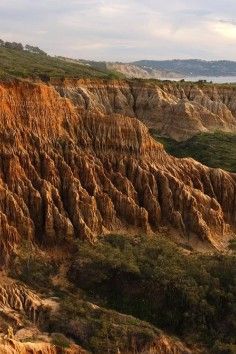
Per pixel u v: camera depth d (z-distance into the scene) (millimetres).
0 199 71375
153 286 67312
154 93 166125
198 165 96688
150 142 92125
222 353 59562
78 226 75438
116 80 168000
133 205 82125
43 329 58750
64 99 88250
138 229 81812
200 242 83062
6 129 77688
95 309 62656
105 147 88438
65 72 187500
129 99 165375
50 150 81438
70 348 55625
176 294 66312
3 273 66625
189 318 64188
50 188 76375
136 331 58875
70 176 79188
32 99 82562
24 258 69000
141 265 70562
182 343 61531
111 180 85375
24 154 77375
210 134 145000
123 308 66375
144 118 160875
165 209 85688
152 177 86812
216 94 181875
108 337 57812
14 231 70188
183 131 151750
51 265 71188
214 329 63688
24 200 74312
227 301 66062
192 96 177500
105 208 80188
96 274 69188
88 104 148000
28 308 60531
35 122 82062
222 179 95000
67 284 68875
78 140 87188
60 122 86062
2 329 55781
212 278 68812
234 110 177625
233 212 94125
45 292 65312
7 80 82625
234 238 87688
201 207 87125
